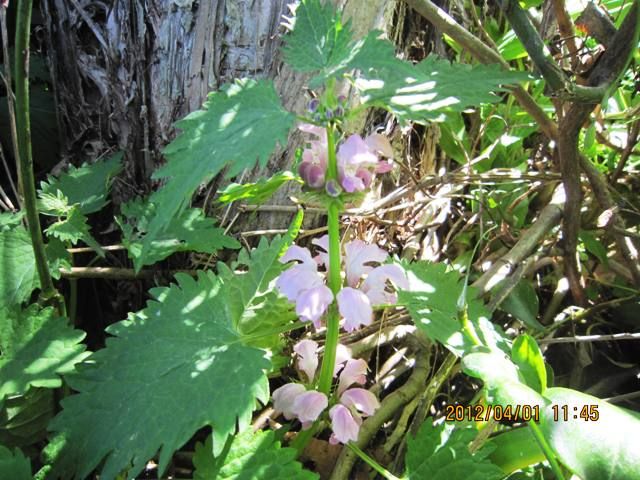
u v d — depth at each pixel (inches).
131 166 12.2
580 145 14.2
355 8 10.9
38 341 8.7
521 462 9.0
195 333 8.8
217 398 7.6
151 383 8.0
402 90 7.4
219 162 6.5
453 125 13.5
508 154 15.1
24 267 10.0
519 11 9.1
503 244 13.7
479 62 11.4
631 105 13.5
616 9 13.7
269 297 9.9
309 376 9.8
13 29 13.8
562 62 12.1
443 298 10.1
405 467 9.2
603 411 7.2
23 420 8.9
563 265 12.9
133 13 11.5
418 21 12.6
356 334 11.9
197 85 11.4
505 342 9.7
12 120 10.3
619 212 13.2
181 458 10.1
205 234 10.6
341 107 7.3
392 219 13.4
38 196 11.3
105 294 12.6
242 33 11.0
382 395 12.0
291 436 10.4
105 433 7.7
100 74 12.1
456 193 14.3
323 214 12.3
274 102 7.2
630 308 13.0
